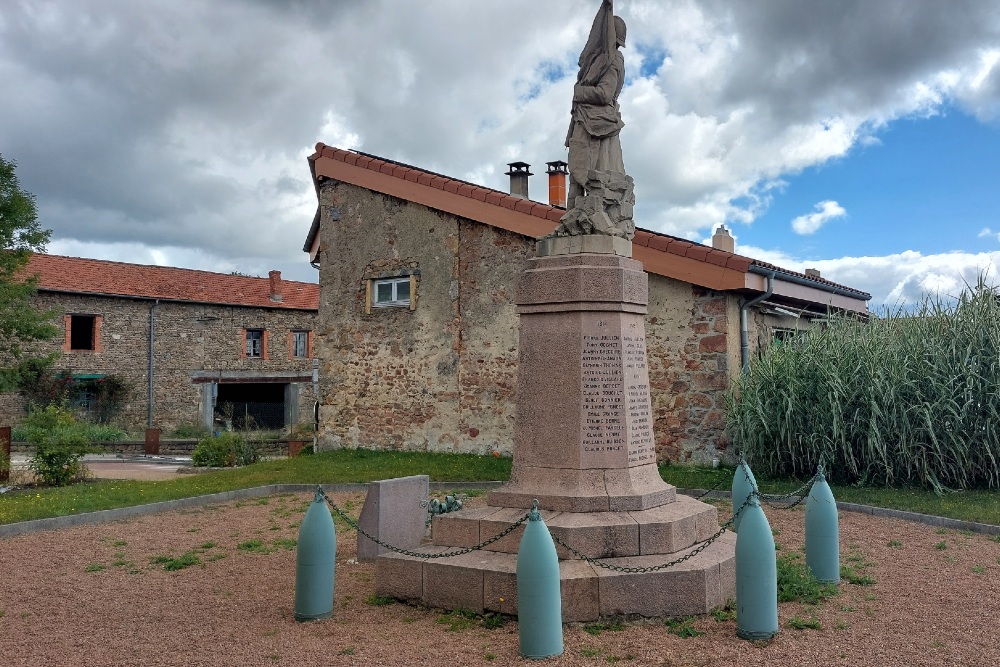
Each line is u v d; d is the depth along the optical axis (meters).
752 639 4.96
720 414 12.48
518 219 14.34
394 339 16.05
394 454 15.33
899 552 7.47
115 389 26.50
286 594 6.37
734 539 6.38
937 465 10.38
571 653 4.77
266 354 30.36
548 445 6.27
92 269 27.86
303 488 12.16
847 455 10.73
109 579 6.92
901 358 10.78
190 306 28.55
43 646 5.11
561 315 6.38
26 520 9.37
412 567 5.88
